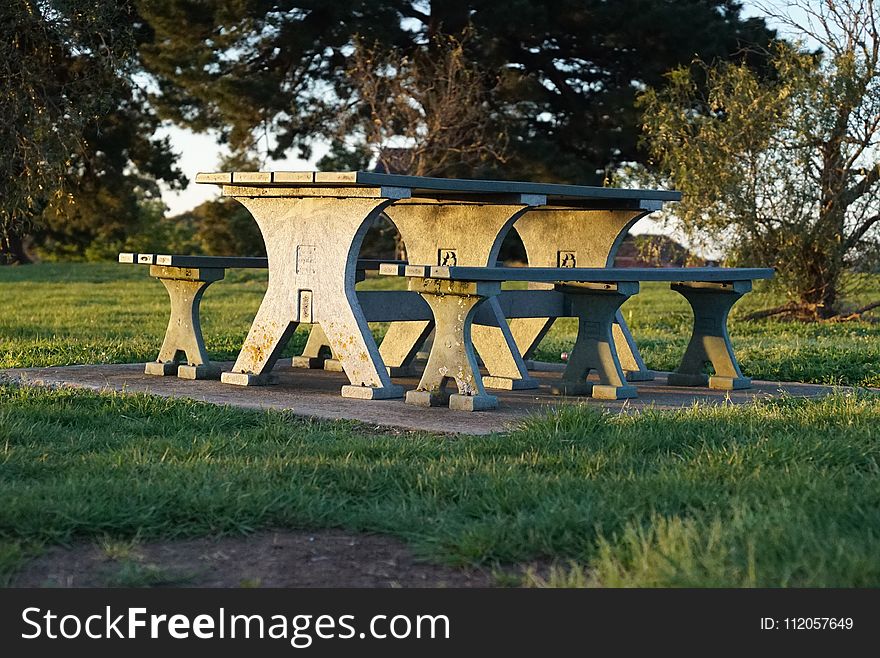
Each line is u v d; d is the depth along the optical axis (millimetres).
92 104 11148
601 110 24047
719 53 22672
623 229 8219
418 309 7656
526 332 8641
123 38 11383
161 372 7848
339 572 3506
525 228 8734
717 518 3584
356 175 6316
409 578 3455
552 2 23859
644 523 3811
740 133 15648
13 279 24000
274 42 23000
